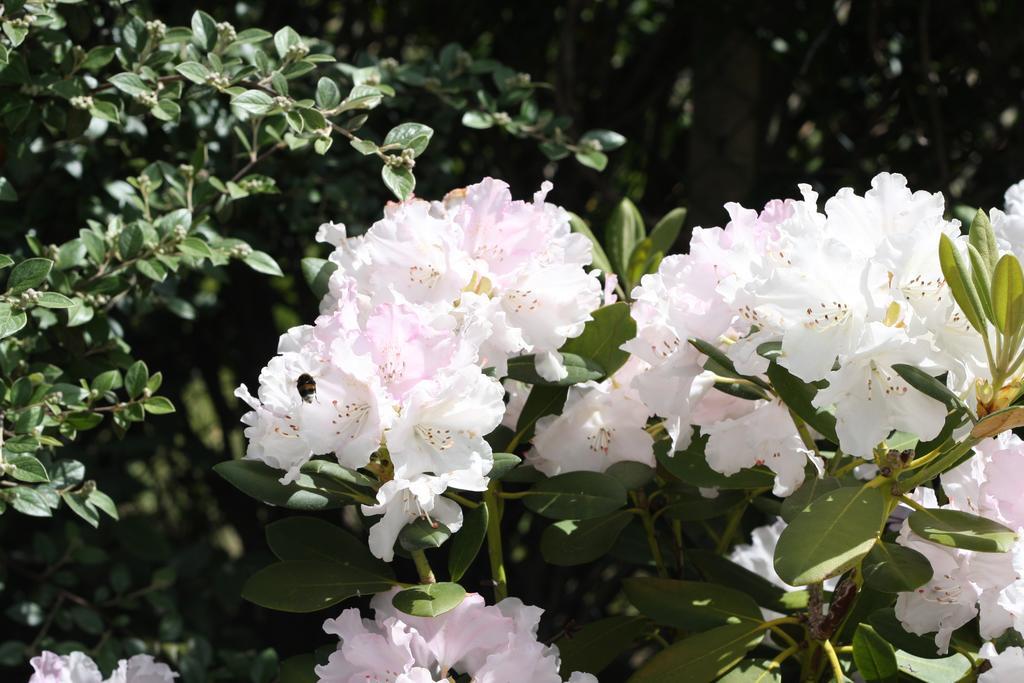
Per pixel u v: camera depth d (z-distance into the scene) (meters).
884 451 1.41
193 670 1.84
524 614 1.45
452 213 1.46
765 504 1.59
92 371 1.69
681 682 1.48
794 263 1.35
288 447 1.39
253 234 1.89
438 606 1.39
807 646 1.51
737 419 1.46
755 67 2.02
